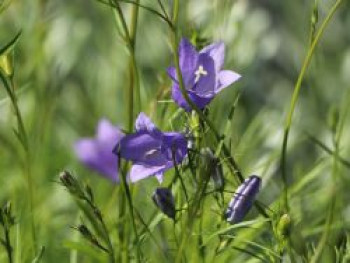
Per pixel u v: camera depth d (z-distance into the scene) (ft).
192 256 2.25
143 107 2.65
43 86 2.86
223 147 2.18
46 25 2.92
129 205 2.18
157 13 2.15
